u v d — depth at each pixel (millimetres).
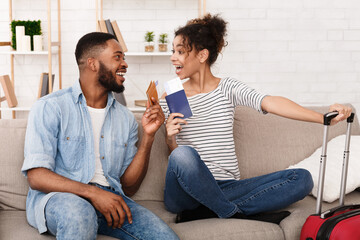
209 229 1674
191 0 4008
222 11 3994
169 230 1607
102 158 1789
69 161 1716
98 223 1661
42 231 1554
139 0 3998
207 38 1991
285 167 2197
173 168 1732
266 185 1863
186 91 2076
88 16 4008
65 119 1719
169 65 4066
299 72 4074
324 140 1695
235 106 2035
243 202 1851
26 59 4059
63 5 3992
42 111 1679
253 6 3994
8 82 3766
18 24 3717
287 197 1831
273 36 4031
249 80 4078
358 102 4113
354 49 4059
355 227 1545
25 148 1661
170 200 1845
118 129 1862
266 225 1739
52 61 4051
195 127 1972
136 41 4039
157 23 4020
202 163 1735
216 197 1754
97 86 1804
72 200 1498
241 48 4035
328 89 4098
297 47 4047
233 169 1991
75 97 1768
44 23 4016
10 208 1844
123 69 1836
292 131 2258
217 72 3674
